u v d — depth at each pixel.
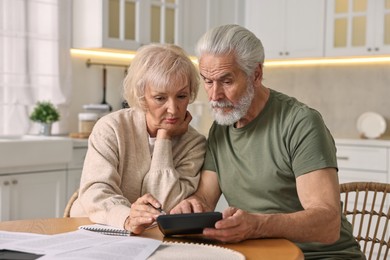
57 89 4.00
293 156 1.64
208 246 1.31
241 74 1.64
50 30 3.96
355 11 4.26
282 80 4.95
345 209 2.05
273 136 1.70
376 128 4.36
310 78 4.81
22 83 3.82
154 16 4.24
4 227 1.53
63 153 3.44
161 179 1.78
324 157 1.58
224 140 1.83
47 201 3.44
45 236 1.36
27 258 1.17
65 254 1.18
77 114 4.22
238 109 1.66
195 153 1.87
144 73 1.77
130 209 1.53
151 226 1.56
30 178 3.33
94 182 1.70
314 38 4.44
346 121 4.64
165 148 1.81
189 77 1.79
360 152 3.97
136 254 1.20
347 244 1.75
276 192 1.71
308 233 1.43
